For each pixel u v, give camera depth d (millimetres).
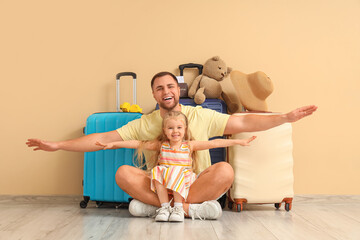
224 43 2662
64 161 2639
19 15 2689
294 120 1934
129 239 1510
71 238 1538
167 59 2660
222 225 1792
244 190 2191
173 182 1875
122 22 2680
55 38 2682
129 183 1943
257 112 2258
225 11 2674
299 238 1547
